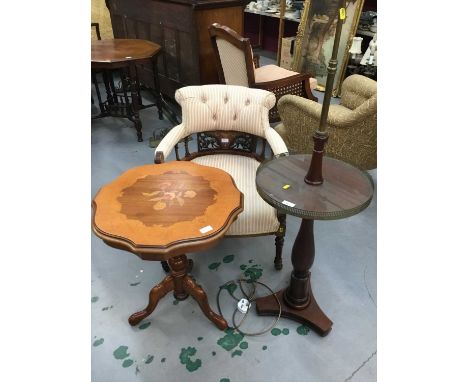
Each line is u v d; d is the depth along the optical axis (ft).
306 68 13.09
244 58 7.32
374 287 5.58
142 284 5.72
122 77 10.02
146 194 4.50
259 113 5.89
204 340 4.88
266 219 4.97
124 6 10.87
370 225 6.89
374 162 6.45
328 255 6.19
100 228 3.92
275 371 4.50
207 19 8.82
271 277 5.79
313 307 5.08
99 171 8.46
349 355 4.66
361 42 11.49
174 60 10.00
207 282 5.73
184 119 6.04
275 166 4.37
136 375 4.48
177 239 3.76
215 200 4.38
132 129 10.59
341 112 6.16
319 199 3.75
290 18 13.60
